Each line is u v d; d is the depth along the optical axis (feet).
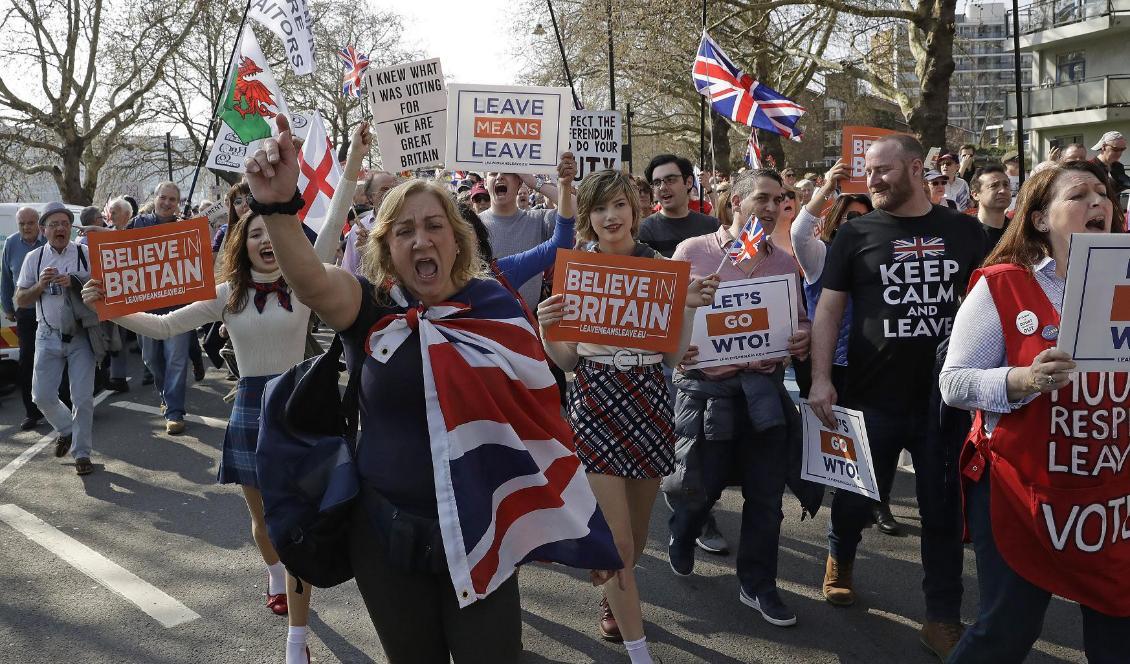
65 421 22.31
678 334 10.99
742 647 12.32
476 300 7.88
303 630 11.30
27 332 26.68
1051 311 8.48
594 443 11.30
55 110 97.45
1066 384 8.07
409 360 7.48
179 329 12.79
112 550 16.26
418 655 7.65
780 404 12.86
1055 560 8.37
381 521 7.40
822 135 125.08
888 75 81.66
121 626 13.15
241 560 15.71
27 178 110.22
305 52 18.97
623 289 11.06
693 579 14.70
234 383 32.55
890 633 12.64
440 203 7.75
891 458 12.60
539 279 17.66
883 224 12.34
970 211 34.99
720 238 13.80
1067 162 8.64
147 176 126.72
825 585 13.78
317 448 7.70
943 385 8.95
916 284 12.05
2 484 20.61
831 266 12.62
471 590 7.08
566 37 81.76
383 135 18.03
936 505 11.61
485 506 7.35
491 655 7.45
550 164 17.49
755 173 13.52
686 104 104.27
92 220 27.61
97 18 97.76
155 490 19.98
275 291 12.17
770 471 13.01
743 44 81.82
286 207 6.98
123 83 99.04
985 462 8.89
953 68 58.75
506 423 7.54
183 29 100.63
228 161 18.39
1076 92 109.29
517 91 17.40
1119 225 8.74
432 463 7.33
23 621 13.32
